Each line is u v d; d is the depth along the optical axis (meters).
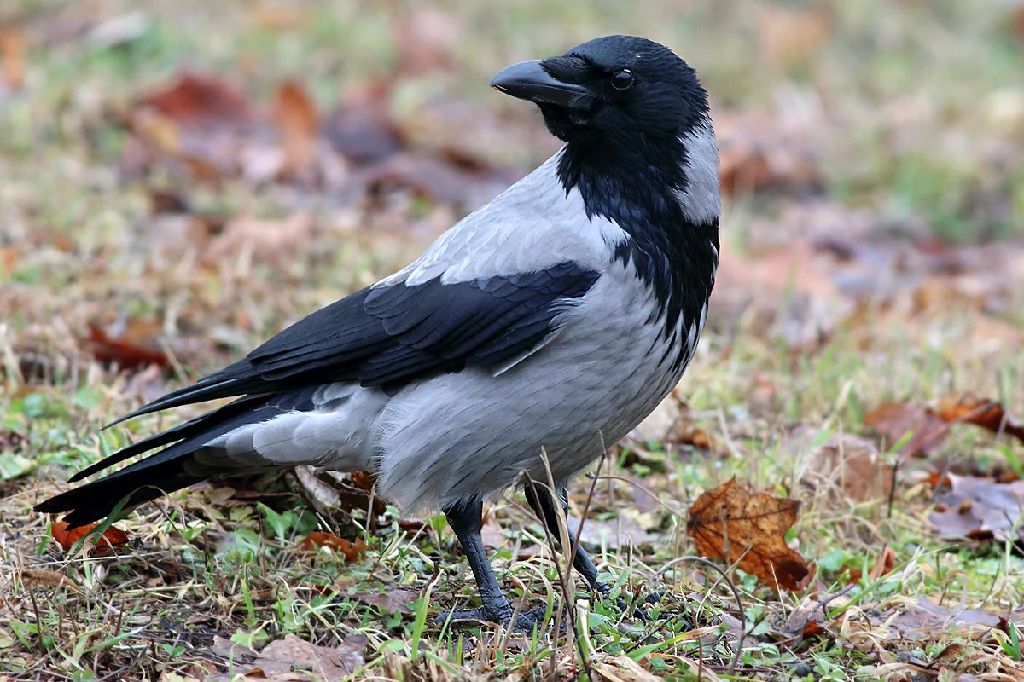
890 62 24.83
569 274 8.02
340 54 21.94
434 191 17.88
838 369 12.60
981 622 8.52
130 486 8.41
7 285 12.81
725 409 11.91
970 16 27.55
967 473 11.44
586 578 8.77
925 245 18.20
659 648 7.80
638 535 9.61
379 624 8.17
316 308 13.38
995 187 20.36
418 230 16.39
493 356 8.05
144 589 8.27
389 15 23.58
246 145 18.33
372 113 19.61
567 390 8.11
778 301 15.24
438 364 8.23
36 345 11.72
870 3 27.05
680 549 9.34
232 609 8.15
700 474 10.48
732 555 9.10
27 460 9.66
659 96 8.30
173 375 11.94
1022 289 16.39
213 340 12.62
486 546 9.31
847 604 8.52
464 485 8.39
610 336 8.02
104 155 17.33
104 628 7.66
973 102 23.12
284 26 22.64
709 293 8.60
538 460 8.37
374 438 8.48
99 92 18.59
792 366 13.23
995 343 13.90
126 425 10.39
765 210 19.31
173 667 7.51
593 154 8.34
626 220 8.17
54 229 14.58
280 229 15.28
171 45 20.73
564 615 8.15
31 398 10.57
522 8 23.92
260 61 21.11
